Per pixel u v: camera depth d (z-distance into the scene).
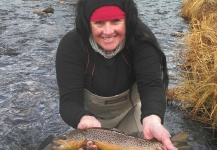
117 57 1.27
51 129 1.87
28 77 2.47
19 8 4.54
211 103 1.93
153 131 1.08
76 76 1.26
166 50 3.05
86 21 1.20
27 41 3.26
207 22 3.09
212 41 2.55
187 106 2.03
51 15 4.25
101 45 1.20
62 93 1.25
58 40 3.33
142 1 5.26
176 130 1.84
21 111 2.03
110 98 1.35
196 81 2.12
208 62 2.30
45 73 2.55
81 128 1.11
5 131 1.84
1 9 4.43
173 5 5.04
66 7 4.72
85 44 1.25
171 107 2.05
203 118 1.90
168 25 3.96
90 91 1.34
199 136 1.80
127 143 1.07
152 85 1.24
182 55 2.78
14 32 3.51
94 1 1.16
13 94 2.22
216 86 1.89
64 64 1.26
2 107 2.07
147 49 1.25
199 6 4.23
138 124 1.45
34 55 2.90
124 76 1.31
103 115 1.45
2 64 2.70
